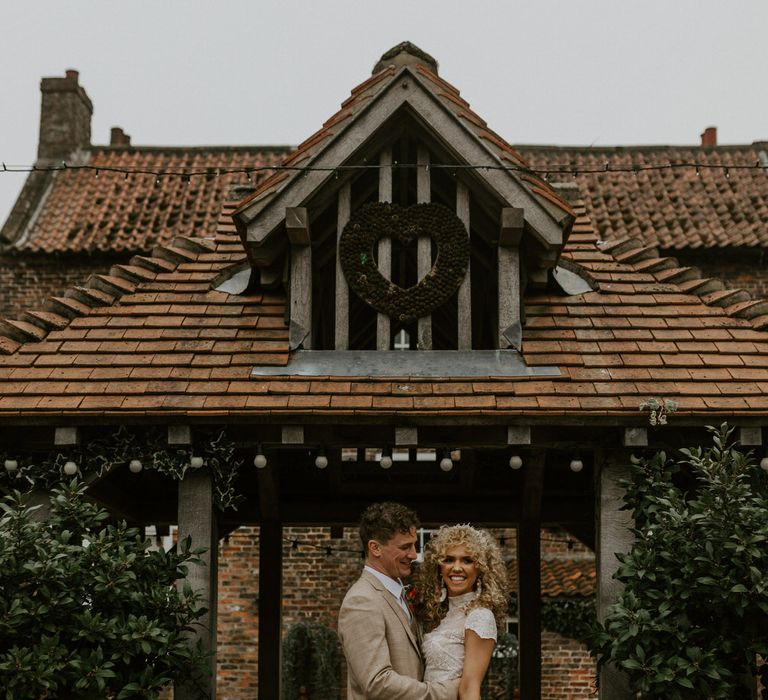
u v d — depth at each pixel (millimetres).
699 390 6445
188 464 6375
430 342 6770
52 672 5203
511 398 6387
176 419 6277
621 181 16094
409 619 4602
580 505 9008
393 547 4566
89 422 6277
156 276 7695
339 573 15078
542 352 6777
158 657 5680
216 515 6609
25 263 14664
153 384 6488
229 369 6641
